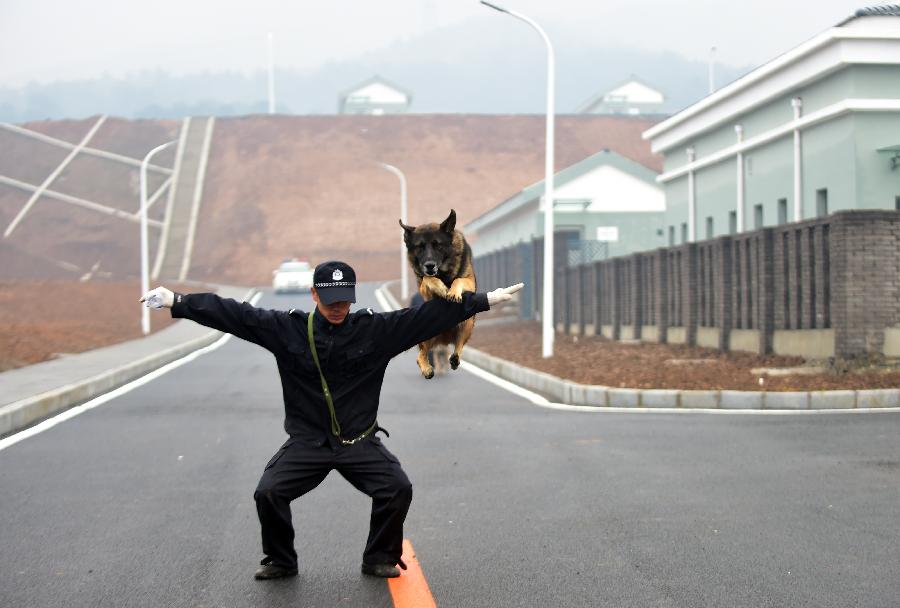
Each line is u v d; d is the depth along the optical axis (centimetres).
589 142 9469
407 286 4997
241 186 8544
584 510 800
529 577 622
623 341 2503
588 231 3947
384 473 613
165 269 7288
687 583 603
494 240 5109
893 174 2017
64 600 583
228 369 2189
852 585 593
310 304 4506
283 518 608
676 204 3091
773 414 1341
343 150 9188
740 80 2430
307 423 613
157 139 9519
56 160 9075
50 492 880
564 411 1439
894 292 1599
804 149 2217
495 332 3206
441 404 1540
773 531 721
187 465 1014
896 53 1998
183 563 659
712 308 2138
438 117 9912
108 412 1440
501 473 959
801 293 1791
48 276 7119
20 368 1944
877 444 1067
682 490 866
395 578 623
